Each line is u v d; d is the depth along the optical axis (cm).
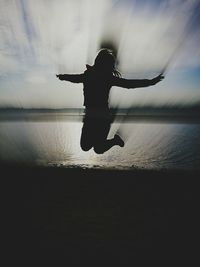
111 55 302
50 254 179
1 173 348
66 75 300
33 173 349
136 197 272
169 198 274
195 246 189
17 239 197
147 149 487
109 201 265
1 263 169
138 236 201
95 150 301
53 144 521
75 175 338
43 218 230
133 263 170
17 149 474
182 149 475
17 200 268
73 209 245
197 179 327
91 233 206
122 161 407
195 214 239
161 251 183
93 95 299
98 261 172
